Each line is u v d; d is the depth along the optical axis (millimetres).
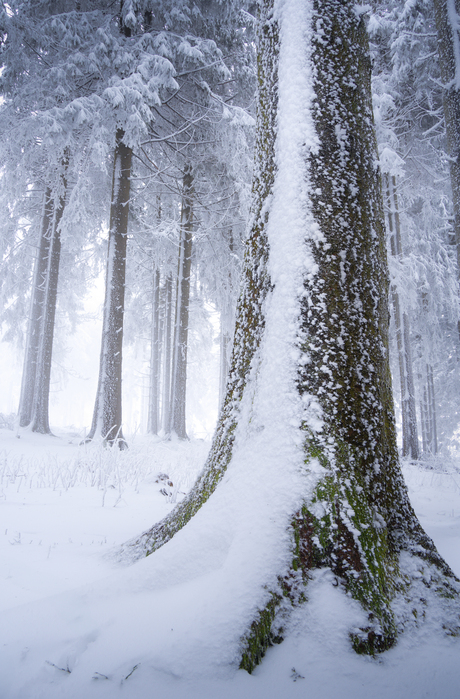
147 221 13961
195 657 1374
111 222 10711
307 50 2500
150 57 9523
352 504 1840
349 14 2549
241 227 14656
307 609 1588
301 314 2164
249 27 11992
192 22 11477
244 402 2316
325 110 2416
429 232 14688
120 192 10828
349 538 1752
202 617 1516
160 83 9766
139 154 12656
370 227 2365
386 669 1423
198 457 9211
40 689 1289
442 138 13312
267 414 2100
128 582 1859
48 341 12203
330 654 1456
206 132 12883
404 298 13461
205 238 14836
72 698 1238
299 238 2270
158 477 5723
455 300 15008
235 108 11328
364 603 1613
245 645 1429
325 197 2303
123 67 9766
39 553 2521
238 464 2123
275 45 2660
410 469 10445
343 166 2352
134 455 7168
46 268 14055
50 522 3326
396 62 11227
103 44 9461
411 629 1635
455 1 5266
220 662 1367
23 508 3721
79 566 2320
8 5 9859
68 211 9922
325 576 1682
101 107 9398
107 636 1497
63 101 9906
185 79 11750
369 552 1747
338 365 2070
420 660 1483
